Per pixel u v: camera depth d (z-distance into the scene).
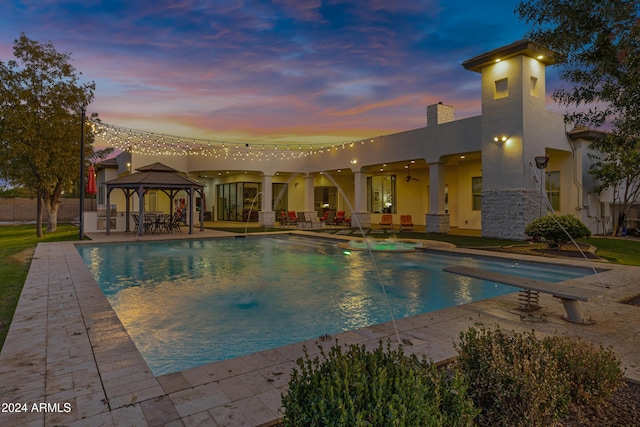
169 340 4.35
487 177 13.77
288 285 7.24
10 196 30.61
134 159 20.59
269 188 22.52
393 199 22.97
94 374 2.87
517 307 4.93
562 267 8.26
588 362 2.41
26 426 2.16
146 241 13.59
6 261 8.82
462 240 13.03
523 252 10.10
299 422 1.60
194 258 10.59
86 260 10.12
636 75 3.70
